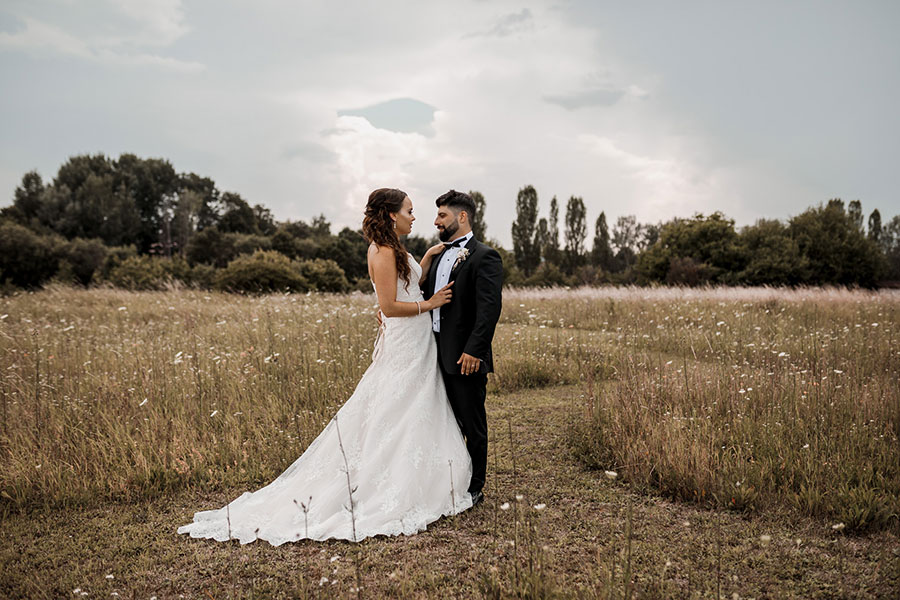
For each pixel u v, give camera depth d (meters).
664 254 37.44
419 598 2.47
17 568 2.85
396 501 3.26
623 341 8.52
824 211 38.53
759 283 34.53
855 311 11.05
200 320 10.16
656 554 2.82
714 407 4.66
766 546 2.88
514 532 3.11
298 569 2.78
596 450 4.28
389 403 3.44
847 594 2.45
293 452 4.21
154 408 4.89
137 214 73.88
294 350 6.94
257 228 80.19
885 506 3.13
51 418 4.52
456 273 3.58
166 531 3.25
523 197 62.97
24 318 9.70
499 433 5.00
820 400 4.60
